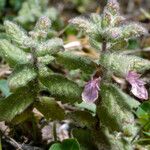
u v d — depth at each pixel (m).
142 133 0.20
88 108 0.20
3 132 0.19
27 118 0.19
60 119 0.18
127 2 0.38
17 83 0.16
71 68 0.17
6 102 0.17
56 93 0.17
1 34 0.24
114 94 0.17
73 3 0.35
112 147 0.18
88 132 0.19
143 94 0.17
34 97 0.18
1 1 0.33
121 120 0.17
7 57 0.18
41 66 0.17
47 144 0.20
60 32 0.30
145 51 0.29
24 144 0.19
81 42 0.29
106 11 0.17
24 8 0.30
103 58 0.16
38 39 0.17
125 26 0.17
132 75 0.17
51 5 0.35
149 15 0.35
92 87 0.17
